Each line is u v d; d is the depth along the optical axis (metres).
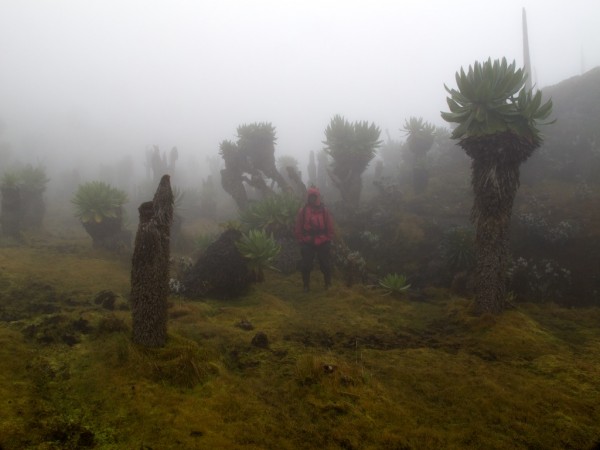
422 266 10.05
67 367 3.84
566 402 3.86
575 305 7.73
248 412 3.38
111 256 10.34
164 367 3.77
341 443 3.06
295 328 6.00
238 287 7.98
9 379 3.43
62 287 7.22
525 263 8.64
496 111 6.72
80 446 2.69
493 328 6.05
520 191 12.10
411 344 5.63
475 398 3.89
